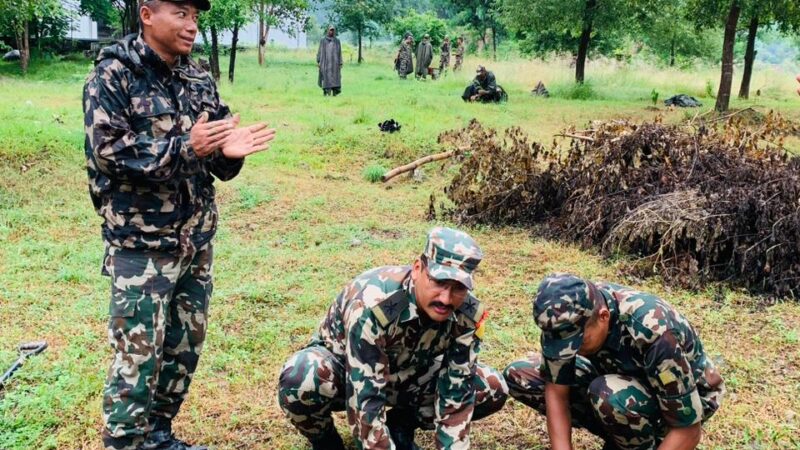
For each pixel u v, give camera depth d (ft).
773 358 15.16
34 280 18.93
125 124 9.33
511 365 11.30
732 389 13.76
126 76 9.38
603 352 9.72
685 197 20.67
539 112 52.80
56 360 14.37
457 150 27.63
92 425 12.11
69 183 28.45
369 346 9.25
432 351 9.82
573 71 85.61
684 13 62.69
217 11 69.82
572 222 23.36
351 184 32.22
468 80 78.28
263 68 94.02
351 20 119.44
